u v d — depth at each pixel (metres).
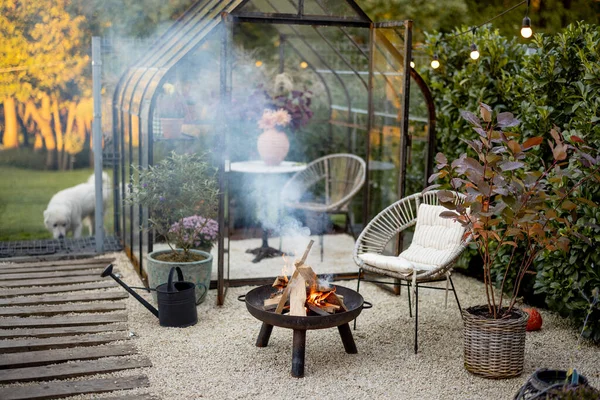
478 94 5.51
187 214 5.01
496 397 3.58
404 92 5.20
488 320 3.78
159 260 5.06
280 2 5.21
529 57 4.88
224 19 4.92
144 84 5.50
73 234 6.95
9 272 5.66
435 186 3.93
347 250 6.77
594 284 4.27
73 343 4.17
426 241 4.71
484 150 3.74
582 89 4.36
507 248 5.15
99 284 5.42
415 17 8.82
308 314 3.90
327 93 7.81
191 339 4.34
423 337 4.46
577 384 2.96
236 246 6.85
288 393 3.59
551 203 4.38
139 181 5.22
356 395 3.58
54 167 7.99
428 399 3.54
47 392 3.48
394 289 5.38
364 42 6.62
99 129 6.24
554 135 3.56
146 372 3.81
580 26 4.62
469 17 8.87
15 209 7.69
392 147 5.78
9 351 4.05
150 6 8.20
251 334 4.46
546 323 4.79
